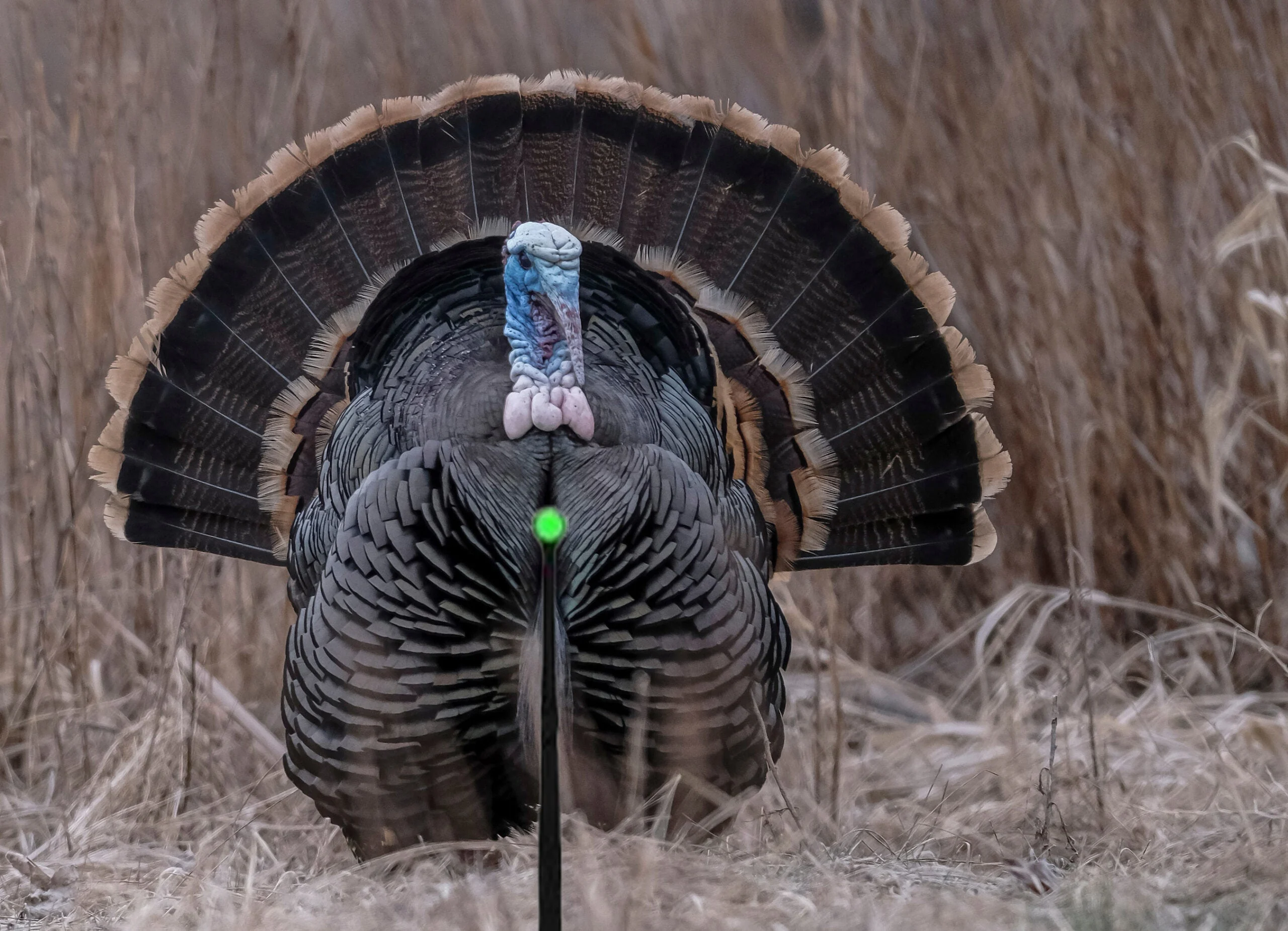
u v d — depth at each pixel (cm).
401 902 1000
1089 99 1641
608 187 1274
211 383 1261
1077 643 1409
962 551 1259
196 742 1412
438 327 1135
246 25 1688
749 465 1248
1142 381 1630
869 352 1259
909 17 1700
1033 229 1636
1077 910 938
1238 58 1580
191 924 1011
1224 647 1605
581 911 930
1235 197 1591
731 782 1098
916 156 1684
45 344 1535
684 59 1742
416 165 1269
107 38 1533
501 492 1045
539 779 1057
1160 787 1282
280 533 1253
